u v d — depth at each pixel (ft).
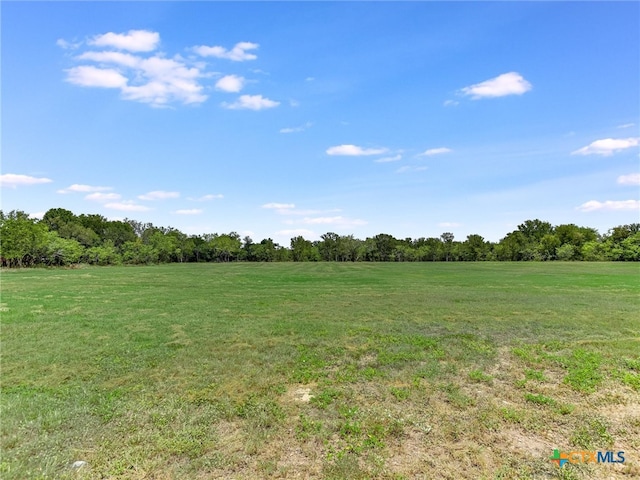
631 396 21.71
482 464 14.76
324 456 15.30
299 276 135.13
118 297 70.08
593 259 312.91
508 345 33.68
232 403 20.63
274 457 15.20
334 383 23.97
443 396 21.67
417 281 108.78
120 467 14.37
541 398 21.12
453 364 27.91
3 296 70.44
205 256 405.39
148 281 111.24
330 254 418.10
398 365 27.63
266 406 20.25
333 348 32.53
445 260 397.19
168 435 16.88
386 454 15.44
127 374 25.54
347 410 19.62
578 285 91.91
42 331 39.24
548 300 63.98
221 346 33.24
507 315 49.57
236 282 107.86
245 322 44.62
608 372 25.84
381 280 113.50
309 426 17.72
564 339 35.78
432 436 16.96
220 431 17.47
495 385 23.56
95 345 33.40
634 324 43.11
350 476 13.83
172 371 26.18
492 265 247.91
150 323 43.86
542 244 360.28
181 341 35.01
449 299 66.39
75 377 25.04
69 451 15.48
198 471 14.25
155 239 345.51
